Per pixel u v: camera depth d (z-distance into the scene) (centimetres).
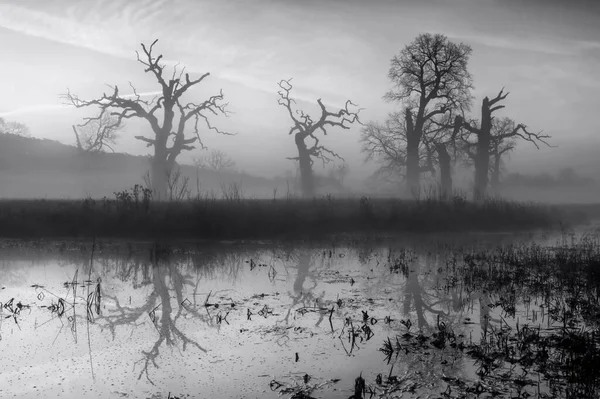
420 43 4697
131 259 1591
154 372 649
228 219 2288
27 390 593
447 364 673
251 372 648
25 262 1509
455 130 4756
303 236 2281
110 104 4541
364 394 577
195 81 4616
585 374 624
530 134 4712
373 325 863
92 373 645
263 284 1217
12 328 838
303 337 793
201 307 985
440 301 1042
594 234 2627
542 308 976
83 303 1012
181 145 4694
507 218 2914
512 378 623
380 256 1714
